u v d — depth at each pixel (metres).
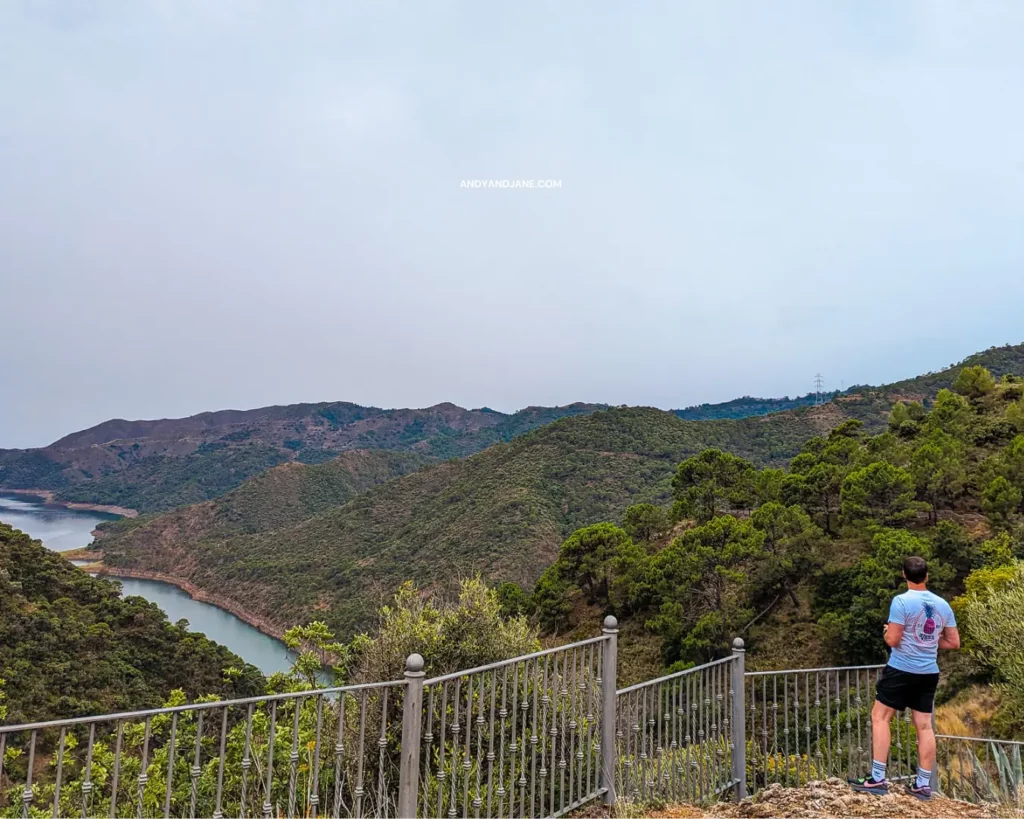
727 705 5.29
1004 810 4.20
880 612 25.73
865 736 6.34
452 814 3.60
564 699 4.30
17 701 26.97
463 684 5.39
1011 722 12.70
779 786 4.64
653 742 4.81
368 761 4.99
